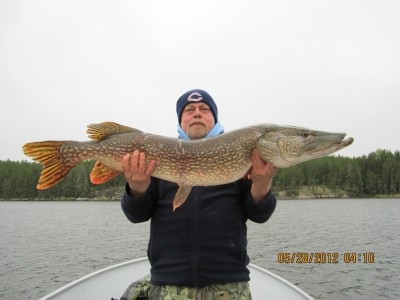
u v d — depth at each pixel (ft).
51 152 3.63
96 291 4.78
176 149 3.51
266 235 23.94
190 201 3.29
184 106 4.17
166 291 3.09
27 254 17.79
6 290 11.50
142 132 3.61
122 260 16.17
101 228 29.91
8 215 44.57
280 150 3.51
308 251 17.75
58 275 13.44
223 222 3.21
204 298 2.99
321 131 3.60
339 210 50.98
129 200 3.29
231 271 3.10
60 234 25.82
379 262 15.15
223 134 3.63
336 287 11.44
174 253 3.15
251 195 3.34
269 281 5.49
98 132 3.62
